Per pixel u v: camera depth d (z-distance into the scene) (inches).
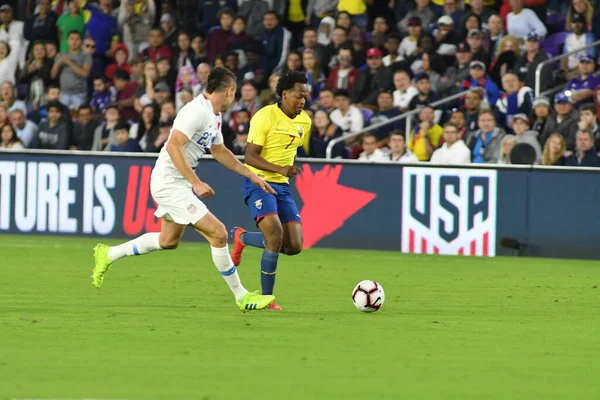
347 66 2615.7
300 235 1374.3
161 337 1062.4
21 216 2470.5
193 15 2952.8
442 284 1664.6
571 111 2287.2
